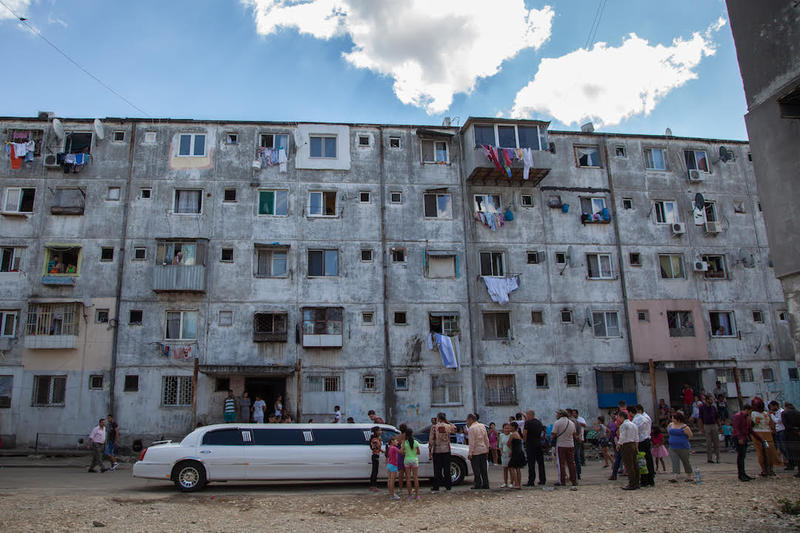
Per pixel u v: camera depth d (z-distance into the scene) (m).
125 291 26.50
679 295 30.75
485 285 28.94
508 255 29.58
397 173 29.50
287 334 27.00
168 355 26.02
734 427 14.70
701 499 12.27
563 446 15.43
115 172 27.80
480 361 28.08
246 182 28.38
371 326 27.61
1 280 26.14
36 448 24.58
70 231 26.95
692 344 30.19
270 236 27.94
